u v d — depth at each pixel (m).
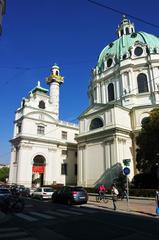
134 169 39.78
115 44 54.50
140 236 9.76
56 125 57.03
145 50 49.12
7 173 89.62
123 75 48.44
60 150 56.16
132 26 59.12
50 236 9.95
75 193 23.34
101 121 42.91
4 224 12.95
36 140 52.28
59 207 21.36
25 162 49.78
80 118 47.22
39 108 55.19
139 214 17.16
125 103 46.25
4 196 19.56
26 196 35.34
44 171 52.06
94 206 22.47
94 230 11.09
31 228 11.75
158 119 29.45
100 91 53.19
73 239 9.38
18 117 54.47
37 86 57.22
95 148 42.19
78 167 44.47
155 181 31.33
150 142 29.44
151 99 45.31
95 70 55.62
